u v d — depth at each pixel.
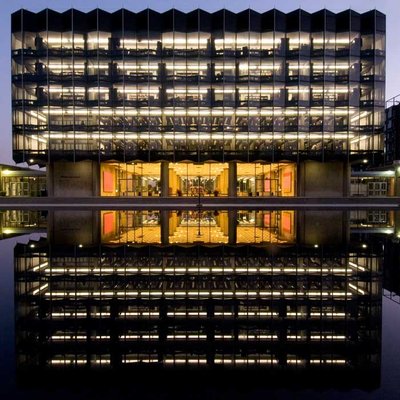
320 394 3.38
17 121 41.25
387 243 13.23
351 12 41.56
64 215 25.61
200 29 41.38
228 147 42.25
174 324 5.17
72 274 8.06
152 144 42.09
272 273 8.22
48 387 3.49
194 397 3.30
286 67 41.72
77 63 41.16
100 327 5.05
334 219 23.02
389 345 4.52
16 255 10.49
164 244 12.88
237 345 4.49
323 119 41.97
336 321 5.33
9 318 5.38
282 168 48.50
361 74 42.03
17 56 40.72
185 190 49.19
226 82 41.66
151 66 41.53
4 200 38.16
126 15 41.19
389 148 63.81
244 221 22.14
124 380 3.63
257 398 3.29
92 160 42.44
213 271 8.38
